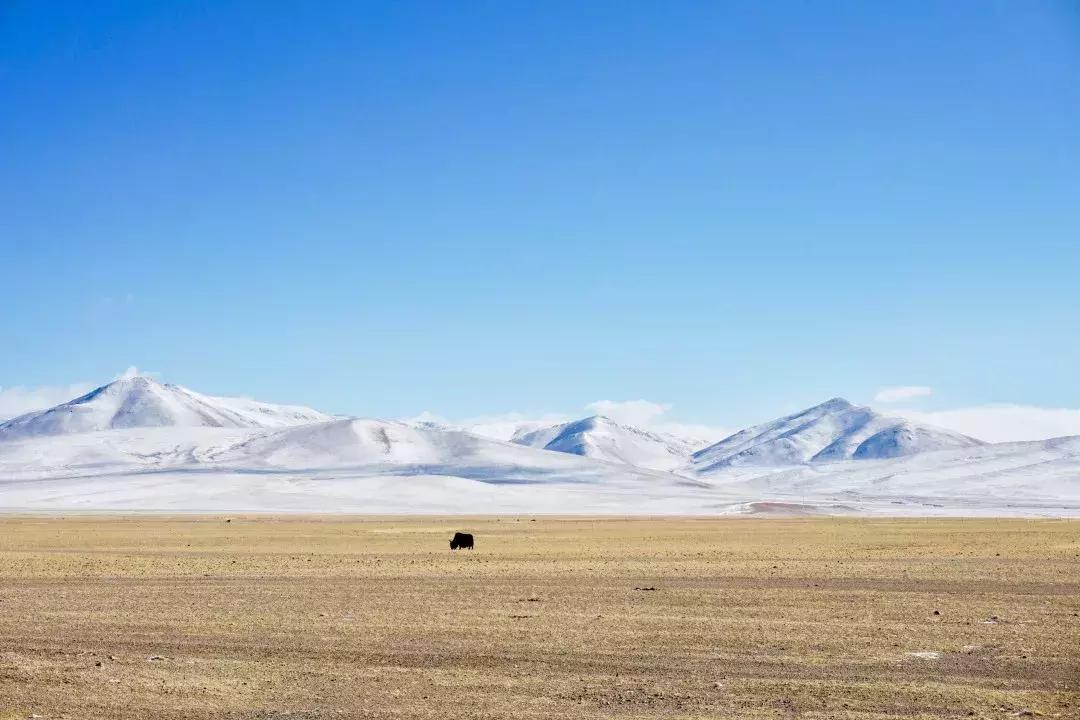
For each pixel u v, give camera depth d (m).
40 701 22.89
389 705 22.47
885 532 103.25
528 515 188.38
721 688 24.00
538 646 29.52
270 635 31.45
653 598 40.62
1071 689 23.78
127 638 31.02
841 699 22.81
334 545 79.69
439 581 47.78
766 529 114.50
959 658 27.55
